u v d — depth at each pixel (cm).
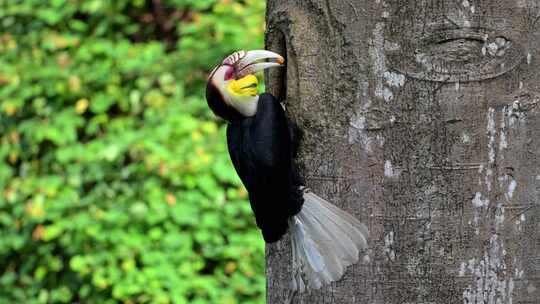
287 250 625
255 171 579
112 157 1187
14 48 1341
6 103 1266
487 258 558
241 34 1330
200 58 1317
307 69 587
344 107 574
